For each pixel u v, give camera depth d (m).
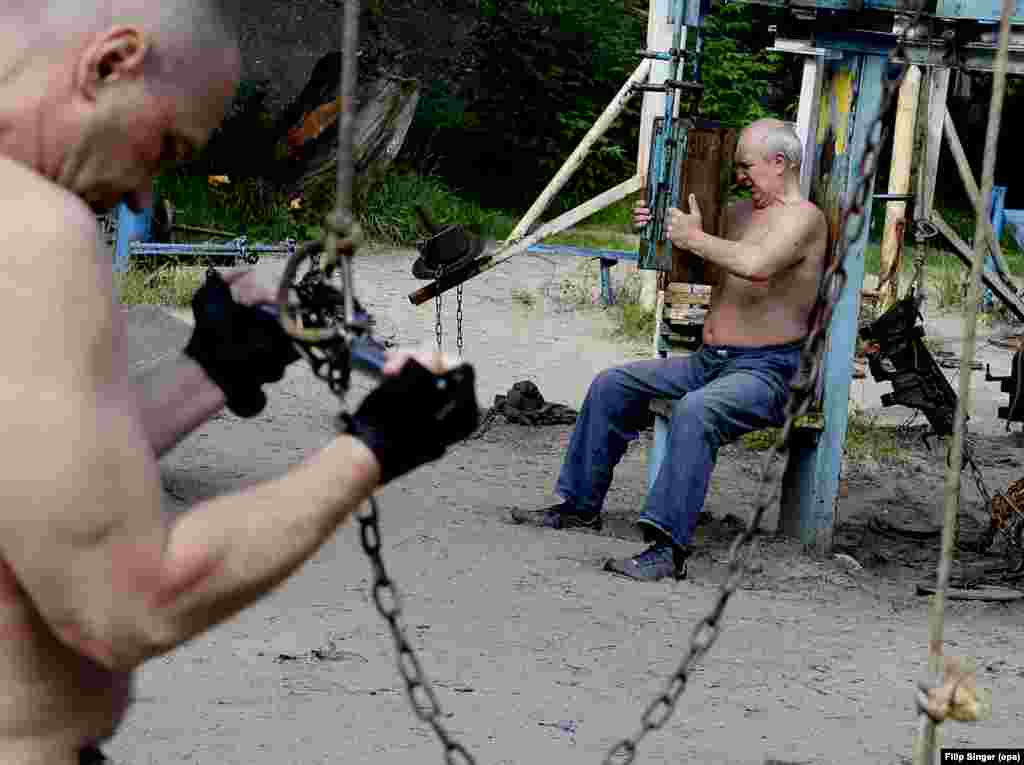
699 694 4.79
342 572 5.90
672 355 7.94
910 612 6.18
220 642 4.91
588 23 20.95
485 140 20.69
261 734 4.07
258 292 2.11
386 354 1.78
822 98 7.13
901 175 13.15
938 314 14.95
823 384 7.20
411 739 4.12
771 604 6.08
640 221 7.02
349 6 1.82
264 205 16.53
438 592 5.73
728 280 6.89
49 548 1.59
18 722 1.77
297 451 8.35
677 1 7.11
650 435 9.86
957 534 7.95
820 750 4.30
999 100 2.31
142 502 1.62
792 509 7.40
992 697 4.95
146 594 1.61
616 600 5.87
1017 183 23.41
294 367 10.66
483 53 20.89
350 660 4.82
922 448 9.94
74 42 1.71
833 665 5.22
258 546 1.64
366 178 17.25
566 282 15.01
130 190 1.79
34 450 1.57
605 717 4.47
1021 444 10.17
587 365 11.94
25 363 1.58
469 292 14.52
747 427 6.58
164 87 1.75
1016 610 6.33
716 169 6.88
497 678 4.77
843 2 6.81
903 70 2.49
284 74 19.11
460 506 7.45
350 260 1.84
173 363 2.08
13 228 1.61
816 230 6.73
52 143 1.72
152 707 4.25
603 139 20.55
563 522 7.23
